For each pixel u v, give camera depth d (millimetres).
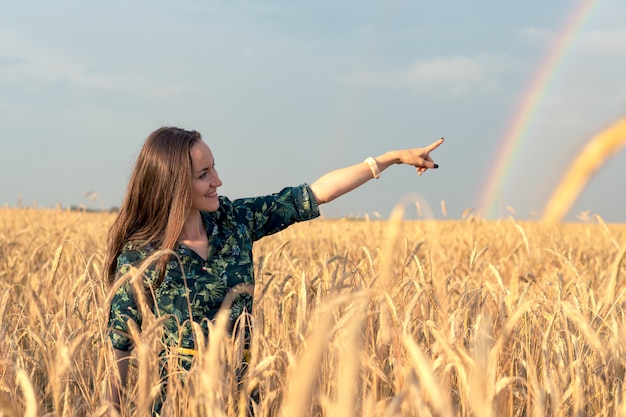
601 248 10961
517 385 3135
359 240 10750
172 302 3076
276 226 3531
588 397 3160
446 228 11305
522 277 4168
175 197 3020
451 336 2654
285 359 2832
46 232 11266
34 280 6094
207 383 2096
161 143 3070
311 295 3373
